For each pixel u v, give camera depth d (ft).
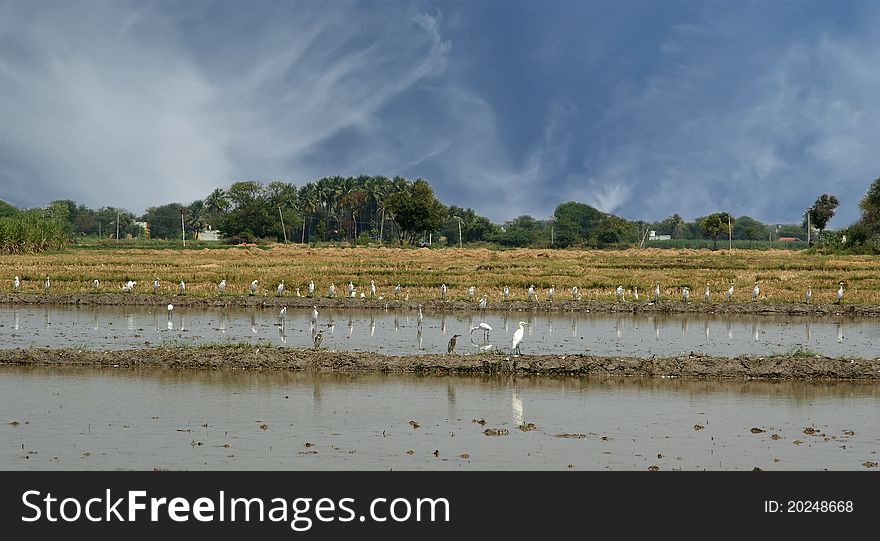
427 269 279.08
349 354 107.24
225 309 187.42
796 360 103.71
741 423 78.79
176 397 87.61
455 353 116.57
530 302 195.11
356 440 72.02
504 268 287.48
